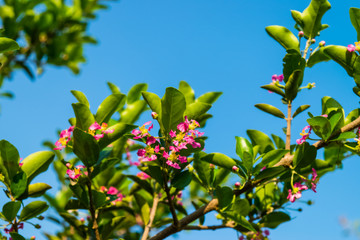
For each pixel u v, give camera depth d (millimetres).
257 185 3053
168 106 2748
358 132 3109
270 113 3256
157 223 3645
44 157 3064
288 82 3143
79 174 2846
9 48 2975
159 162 2879
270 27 3441
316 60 3434
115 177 4051
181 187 3021
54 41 5617
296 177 3428
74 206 3326
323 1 3457
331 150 3801
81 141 2717
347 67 3135
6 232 3041
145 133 2816
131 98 4406
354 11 3145
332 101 3191
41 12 5500
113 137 2871
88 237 3656
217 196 2957
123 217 3527
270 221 3555
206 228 3336
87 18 6020
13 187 2926
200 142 2938
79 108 2779
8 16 5156
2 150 2922
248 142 3182
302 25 3529
